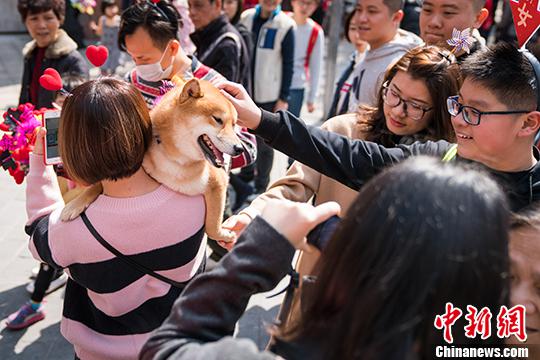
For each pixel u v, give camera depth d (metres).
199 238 1.71
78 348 1.77
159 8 2.54
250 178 5.08
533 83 1.53
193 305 0.98
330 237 0.96
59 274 3.53
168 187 1.64
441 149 1.76
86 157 1.50
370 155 1.74
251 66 4.96
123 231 1.56
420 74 1.96
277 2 4.86
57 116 1.72
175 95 1.73
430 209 0.83
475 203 0.84
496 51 1.58
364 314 0.82
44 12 3.38
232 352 0.87
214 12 3.89
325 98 7.24
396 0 3.26
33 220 1.70
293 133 1.75
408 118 2.03
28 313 3.22
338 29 6.95
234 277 0.96
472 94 1.57
